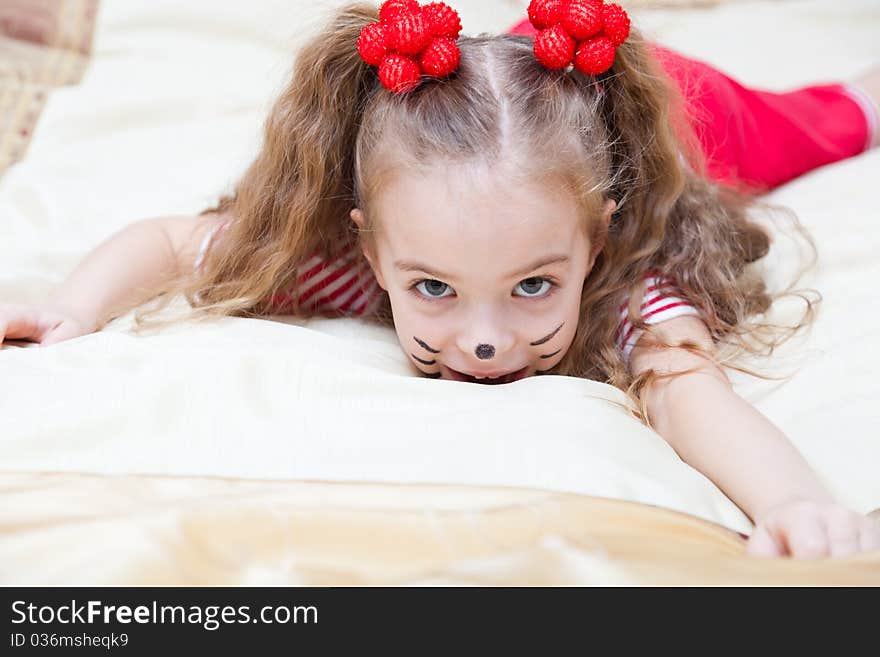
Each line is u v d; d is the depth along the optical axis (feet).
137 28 5.42
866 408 3.07
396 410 2.86
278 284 3.55
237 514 2.28
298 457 2.64
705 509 2.66
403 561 2.18
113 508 2.38
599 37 3.14
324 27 3.34
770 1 6.23
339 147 3.39
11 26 5.32
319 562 2.15
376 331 3.61
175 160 4.69
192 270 3.77
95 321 3.49
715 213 3.71
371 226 3.18
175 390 2.80
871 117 4.83
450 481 2.54
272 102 3.79
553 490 2.50
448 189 2.89
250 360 2.91
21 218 4.28
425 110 3.05
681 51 5.78
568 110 3.09
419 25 3.06
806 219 4.15
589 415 2.83
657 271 3.54
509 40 3.33
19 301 3.79
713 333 3.51
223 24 5.42
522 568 2.06
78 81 5.23
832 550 2.39
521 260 2.91
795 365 3.34
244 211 3.54
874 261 3.79
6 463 2.62
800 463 2.82
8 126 4.88
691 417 3.03
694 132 4.03
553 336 3.10
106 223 4.25
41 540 2.17
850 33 5.96
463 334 3.03
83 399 2.81
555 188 2.94
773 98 4.65
